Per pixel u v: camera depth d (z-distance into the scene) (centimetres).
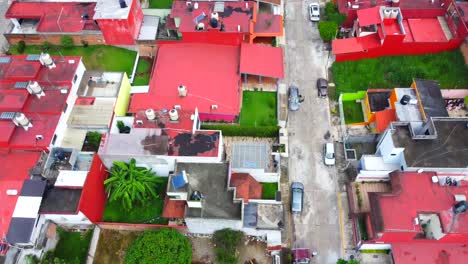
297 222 5178
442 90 5847
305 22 7175
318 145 5784
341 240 5031
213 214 4656
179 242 4700
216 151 5047
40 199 4625
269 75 6081
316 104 6175
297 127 5956
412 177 4709
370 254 4891
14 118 4984
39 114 5234
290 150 5747
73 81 5606
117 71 6512
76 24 6719
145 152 5022
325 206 5281
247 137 5894
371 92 5944
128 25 6319
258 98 6206
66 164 5000
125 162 5178
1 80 5566
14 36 6756
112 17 6212
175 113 5222
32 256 4569
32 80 5509
